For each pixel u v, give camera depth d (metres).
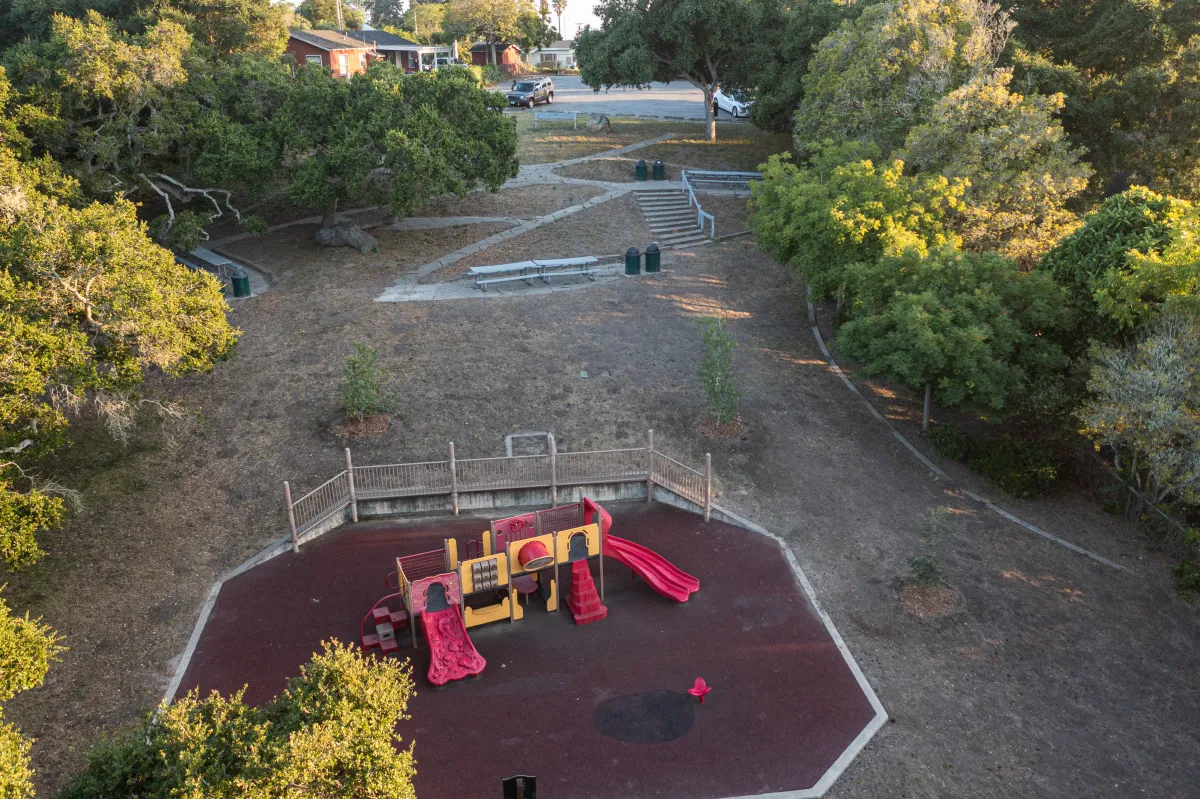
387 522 22.53
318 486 22.98
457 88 35.56
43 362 17.25
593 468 23.75
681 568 20.75
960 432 25.81
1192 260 20.00
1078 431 22.62
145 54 32.19
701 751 15.34
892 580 20.39
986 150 28.86
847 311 28.02
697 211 42.81
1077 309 24.25
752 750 15.39
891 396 28.47
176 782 9.82
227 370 27.50
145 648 17.81
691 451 24.91
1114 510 23.28
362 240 37.06
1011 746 15.78
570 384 27.33
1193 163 38.47
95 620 18.53
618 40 48.12
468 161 35.72
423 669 17.44
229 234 39.56
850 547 21.59
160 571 20.19
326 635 18.27
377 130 33.16
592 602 18.97
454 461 22.38
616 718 16.09
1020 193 28.17
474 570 18.00
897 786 14.77
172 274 21.17
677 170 48.78
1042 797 14.72
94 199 31.62
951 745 15.73
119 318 18.94
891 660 17.83
